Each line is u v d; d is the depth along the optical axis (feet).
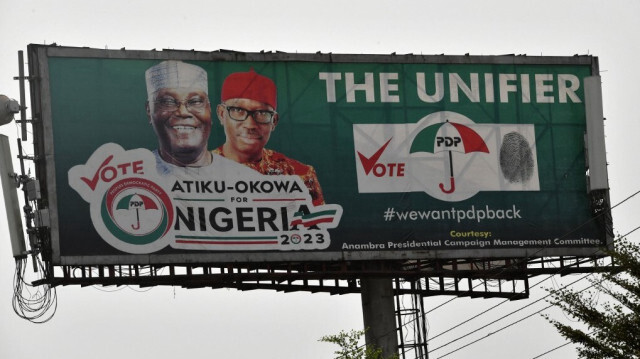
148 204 124.67
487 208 131.13
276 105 128.88
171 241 124.47
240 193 126.72
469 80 132.87
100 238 123.13
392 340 132.36
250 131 127.85
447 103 132.05
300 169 128.26
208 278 124.88
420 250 129.08
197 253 124.77
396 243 128.67
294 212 127.34
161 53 127.54
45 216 122.01
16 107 121.49
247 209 126.52
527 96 133.69
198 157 126.52
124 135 125.39
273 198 127.13
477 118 132.36
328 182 128.36
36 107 124.06
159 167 125.59
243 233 126.00
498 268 131.54
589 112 133.39
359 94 130.41
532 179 132.46
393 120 130.72
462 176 131.13
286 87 129.39
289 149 128.36
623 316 105.40
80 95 125.08
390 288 133.49
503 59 133.90
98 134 124.77
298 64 129.90
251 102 128.47
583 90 134.72
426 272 129.80
